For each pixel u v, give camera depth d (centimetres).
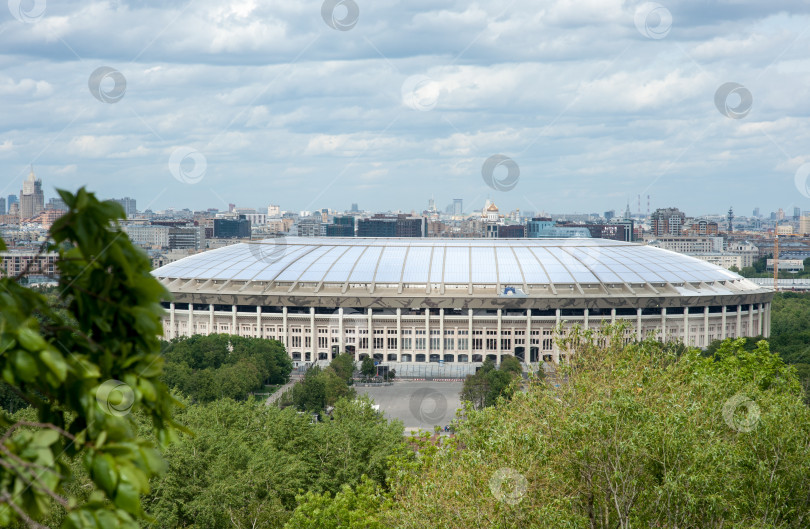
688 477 5584
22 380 1507
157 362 1822
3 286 1603
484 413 7694
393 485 8500
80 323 1758
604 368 7406
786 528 6088
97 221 1712
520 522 5697
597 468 5944
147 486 1622
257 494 10381
